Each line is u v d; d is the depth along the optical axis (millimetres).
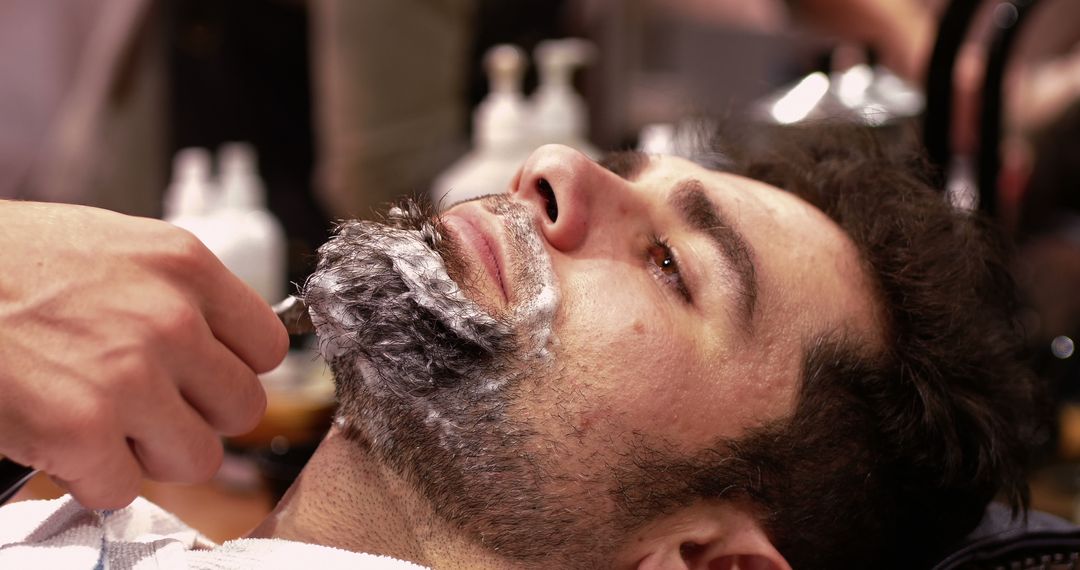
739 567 764
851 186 907
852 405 782
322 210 1603
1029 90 1221
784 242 809
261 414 723
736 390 750
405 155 1462
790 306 781
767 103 1276
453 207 809
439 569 720
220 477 1104
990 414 832
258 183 1539
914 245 846
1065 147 1235
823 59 1308
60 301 632
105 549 730
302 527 762
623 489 722
